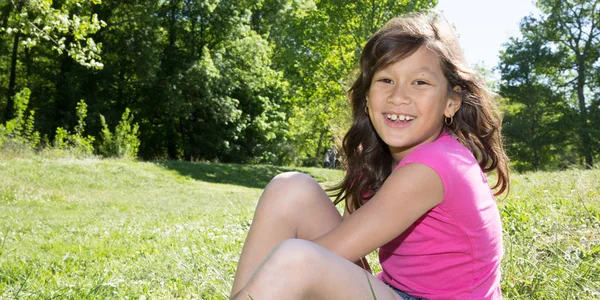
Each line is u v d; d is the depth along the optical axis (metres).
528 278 2.85
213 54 33.44
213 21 32.78
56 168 18.27
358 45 30.95
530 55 43.81
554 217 4.39
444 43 2.13
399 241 2.06
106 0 29.41
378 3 30.92
